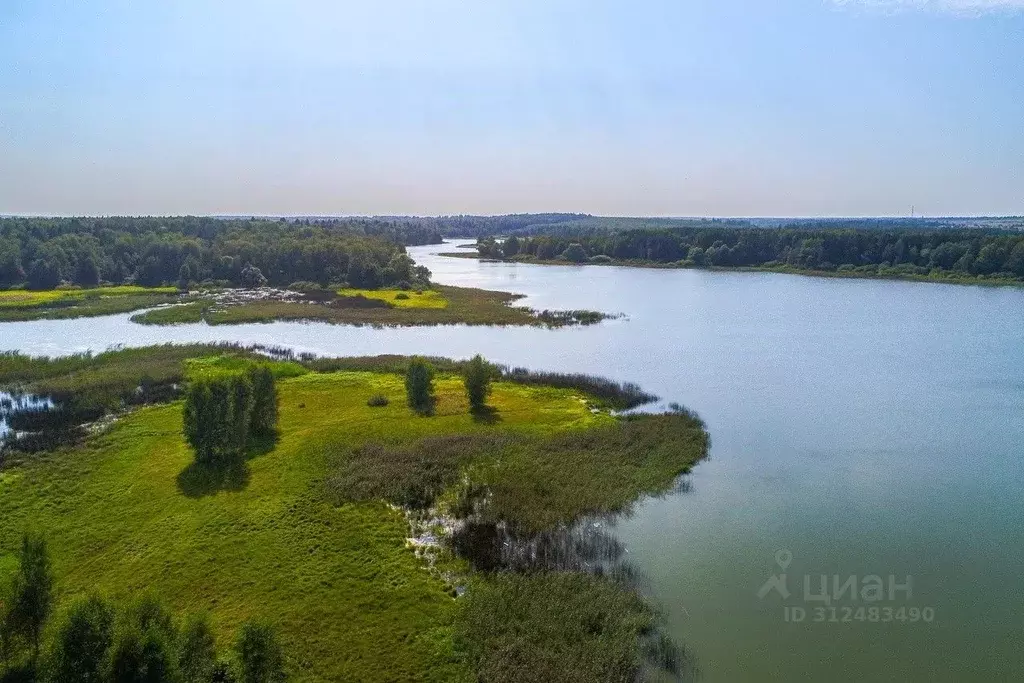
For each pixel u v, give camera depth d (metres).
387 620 26.47
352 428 46.06
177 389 55.88
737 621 26.89
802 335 85.06
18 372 60.66
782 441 46.69
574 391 56.53
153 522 33.62
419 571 29.81
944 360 71.25
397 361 66.00
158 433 45.31
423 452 41.69
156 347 71.19
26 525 33.84
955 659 24.81
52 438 44.59
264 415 45.41
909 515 36.00
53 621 23.17
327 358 68.69
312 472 39.03
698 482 39.88
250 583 28.70
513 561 30.77
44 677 20.16
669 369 67.12
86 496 36.62
